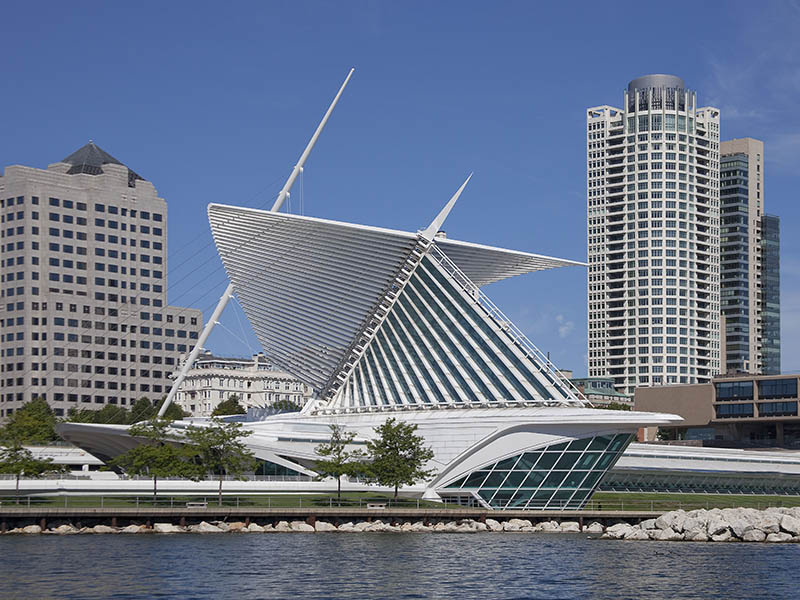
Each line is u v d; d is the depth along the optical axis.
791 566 75.62
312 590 61.94
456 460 116.56
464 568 72.19
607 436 113.19
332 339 135.50
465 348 124.69
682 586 65.94
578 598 61.22
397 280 130.00
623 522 110.69
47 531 92.94
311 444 124.19
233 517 98.75
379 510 103.06
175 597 58.94
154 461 107.31
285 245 128.00
